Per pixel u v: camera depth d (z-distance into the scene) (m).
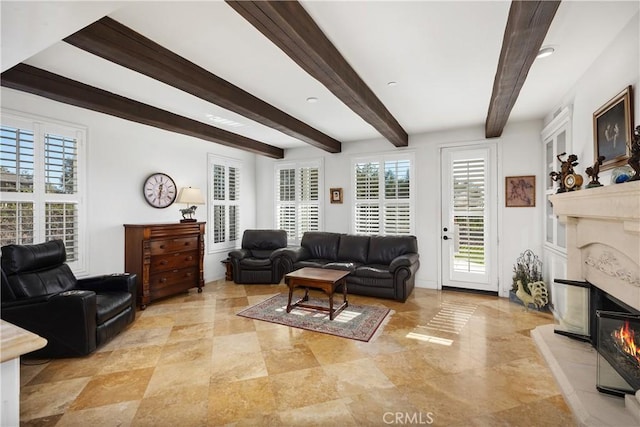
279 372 2.41
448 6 1.84
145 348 2.82
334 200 5.78
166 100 3.42
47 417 1.89
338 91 2.67
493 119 3.54
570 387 2.00
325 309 3.64
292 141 5.62
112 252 4.00
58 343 2.59
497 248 4.49
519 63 2.14
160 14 1.90
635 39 1.99
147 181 4.44
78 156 3.65
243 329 3.27
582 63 2.60
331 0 1.78
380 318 3.55
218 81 2.84
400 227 5.21
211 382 2.27
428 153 4.96
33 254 2.87
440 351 2.74
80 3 1.35
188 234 4.57
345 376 2.34
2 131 3.02
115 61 2.15
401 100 3.48
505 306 4.00
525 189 4.28
